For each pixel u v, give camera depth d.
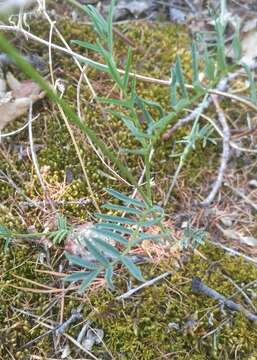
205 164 0.34
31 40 0.36
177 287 0.28
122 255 0.21
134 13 0.40
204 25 0.40
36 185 0.31
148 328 0.27
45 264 0.29
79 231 0.29
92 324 0.27
